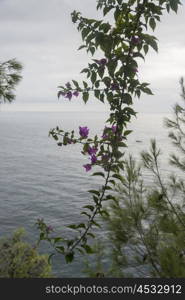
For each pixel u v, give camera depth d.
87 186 64.19
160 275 2.76
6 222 39.66
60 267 24.34
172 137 3.54
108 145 2.36
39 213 44.62
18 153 122.00
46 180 71.06
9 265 4.57
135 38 2.17
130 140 163.38
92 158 2.37
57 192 58.91
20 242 4.97
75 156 113.38
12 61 4.62
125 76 2.22
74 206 49.03
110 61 2.21
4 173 78.06
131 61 2.20
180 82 3.58
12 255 4.68
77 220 41.44
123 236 3.17
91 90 2.33
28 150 132.12
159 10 2.09
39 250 28.02
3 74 4.62
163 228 3.00
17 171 82.00
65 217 42.91
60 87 2.37
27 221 40.44
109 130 2.38
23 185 64.50
